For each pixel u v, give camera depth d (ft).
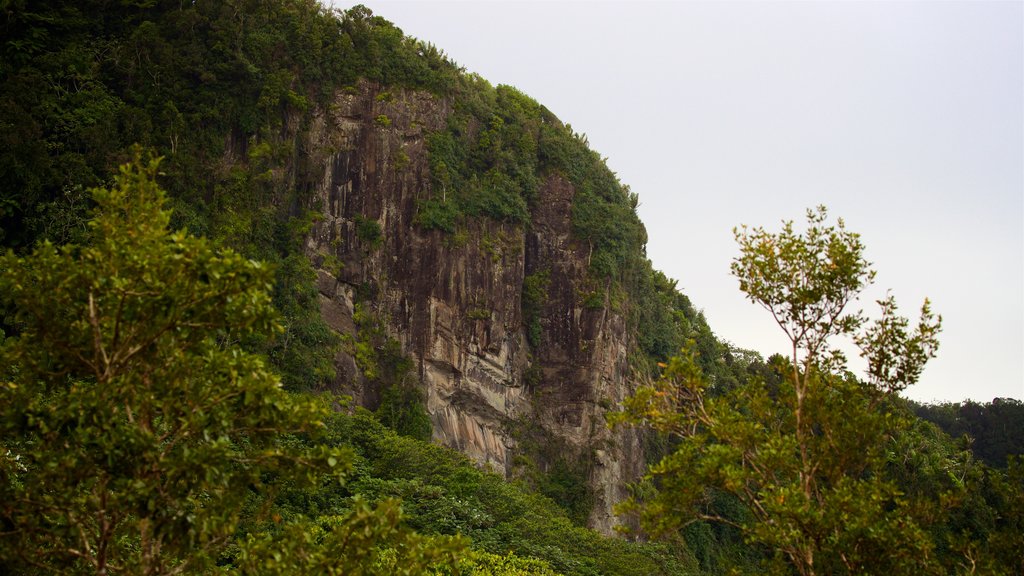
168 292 69.92
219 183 268.62
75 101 252.62
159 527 68.39
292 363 262.06
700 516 86.43
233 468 75.87
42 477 69.56
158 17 289.74
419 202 312.91
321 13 320.29
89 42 271.90
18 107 234.99
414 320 303.48
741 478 83.76
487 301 318.65
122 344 71.05
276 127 290.35
